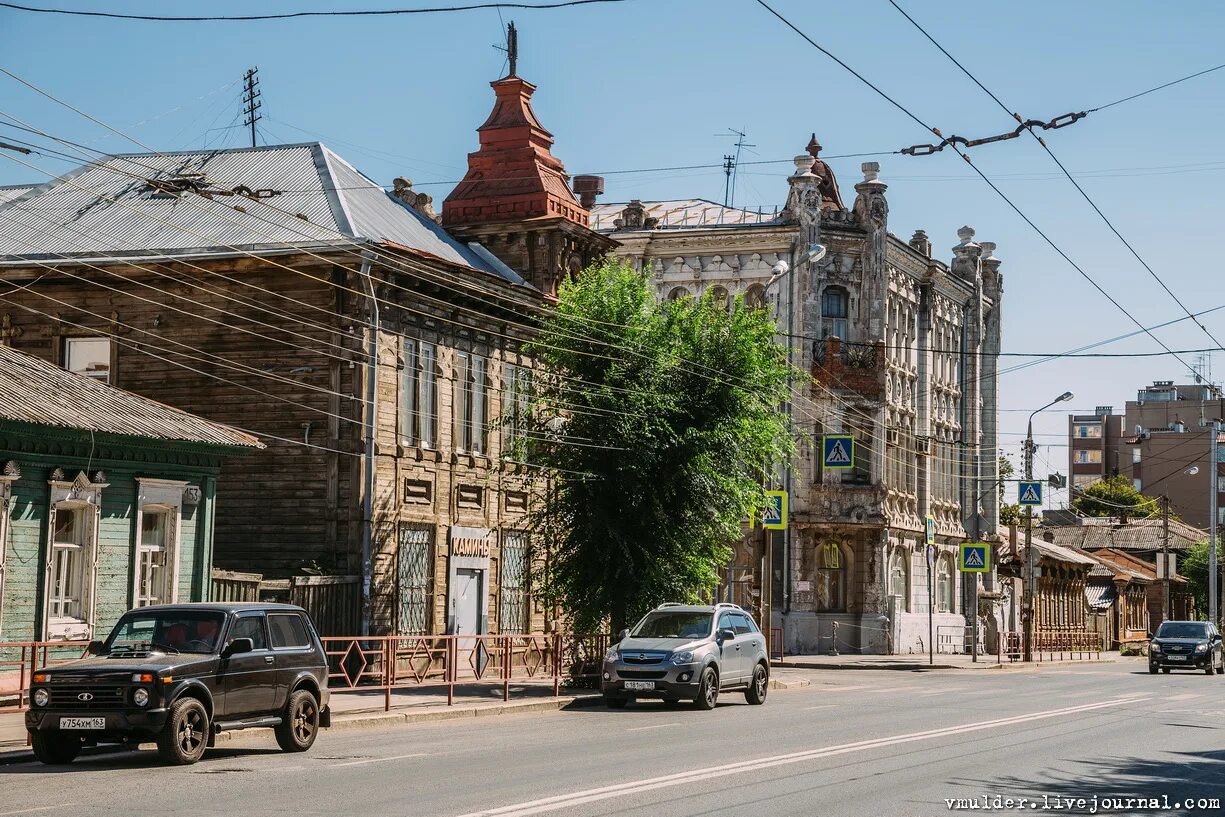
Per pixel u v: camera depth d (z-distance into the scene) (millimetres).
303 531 33312
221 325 34125
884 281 60250
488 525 38062
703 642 28984
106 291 34844
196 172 37594
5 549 24625
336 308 33469
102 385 29328
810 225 59219
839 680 43031
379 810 13320
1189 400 140250
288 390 33656
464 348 37344
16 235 35750
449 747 19906
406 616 34469
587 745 20250
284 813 13117
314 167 37750
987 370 74250
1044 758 19156
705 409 34156
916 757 18922
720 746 20141
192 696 17578
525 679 32469
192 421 29281
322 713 19922
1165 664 52062
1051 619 81000
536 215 42906
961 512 71062
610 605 33531
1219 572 101688
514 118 44094
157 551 28203
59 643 19844
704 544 34406
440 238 41531
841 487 58875
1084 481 142750
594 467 33500
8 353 28719
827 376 58875
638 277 35562
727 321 35250
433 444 35875
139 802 13875
